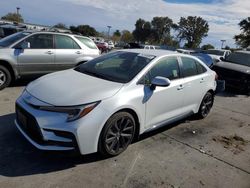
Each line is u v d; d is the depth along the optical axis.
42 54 7.29
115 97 3.69
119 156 3.97
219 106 7.83
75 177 3.36
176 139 4.89
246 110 7.75
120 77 4.18
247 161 4.38
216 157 4.38
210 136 5.27
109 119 3.62
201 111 5.97
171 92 4.65
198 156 4.33
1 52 6.67
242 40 48.53
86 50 8.28
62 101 3.41
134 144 4.43
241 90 9.88
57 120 3.32
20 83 7.67
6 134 4.24
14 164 3.49
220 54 18.16
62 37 7.79
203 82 5.64
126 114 3.84
